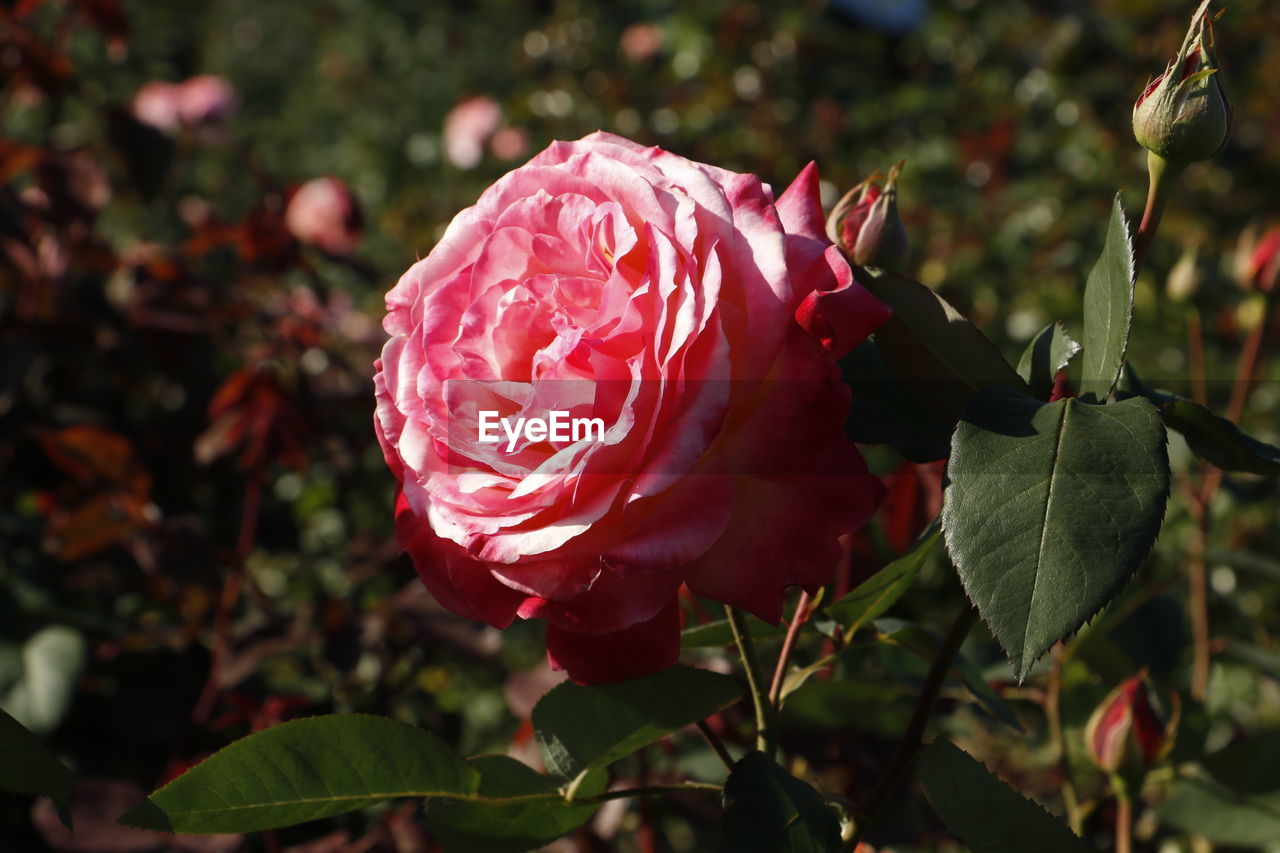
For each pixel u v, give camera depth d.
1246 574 0.91
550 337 0.32
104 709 0.76
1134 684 0.47
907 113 1.89
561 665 0.33
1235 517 0.95
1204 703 0.54
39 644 0.68
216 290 0.87
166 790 0.34
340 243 0.93
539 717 0.37
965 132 1.82
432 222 1.92
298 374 0.81
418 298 0.35
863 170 1.77
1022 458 0.30
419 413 0.33
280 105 2.97
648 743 0.37
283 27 3.43
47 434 0.71
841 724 0.52
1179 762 0.51
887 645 0.51
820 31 1.99
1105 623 0.58
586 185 0.33
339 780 0.35
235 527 1.00
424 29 2.99
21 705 0.65
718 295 0.31
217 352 1.07
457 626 0.71
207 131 1.49
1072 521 0.29
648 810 0.56
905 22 2.18
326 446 0.85
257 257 0.88
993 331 1.51
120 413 1.04
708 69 1.86
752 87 1.84
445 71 2.77
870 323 0.31
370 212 2.16
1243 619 0.79
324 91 2.89
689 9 1.96
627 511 0.31
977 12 1.96
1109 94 1.72
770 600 0.31
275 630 0.73
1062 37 1.80
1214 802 0.50
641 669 0.33
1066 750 0.58
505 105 2.18
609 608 0.31
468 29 2.91
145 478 0.73
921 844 0.56
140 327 0.87
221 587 0.71
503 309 0.32
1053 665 0.52
